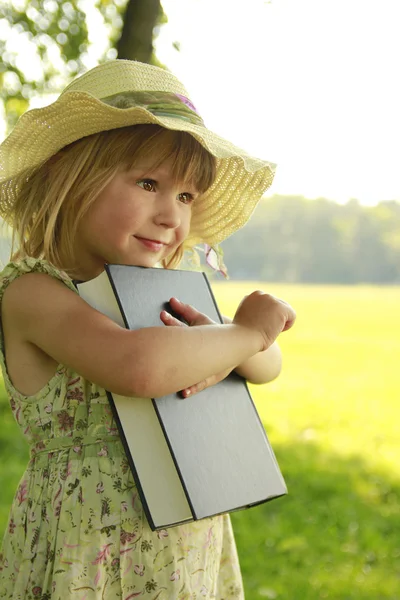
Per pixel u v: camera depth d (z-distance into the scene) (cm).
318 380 1052
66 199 159
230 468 142
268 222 6094
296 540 370
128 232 153
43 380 151
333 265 6031
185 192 163
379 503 450
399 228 6047
